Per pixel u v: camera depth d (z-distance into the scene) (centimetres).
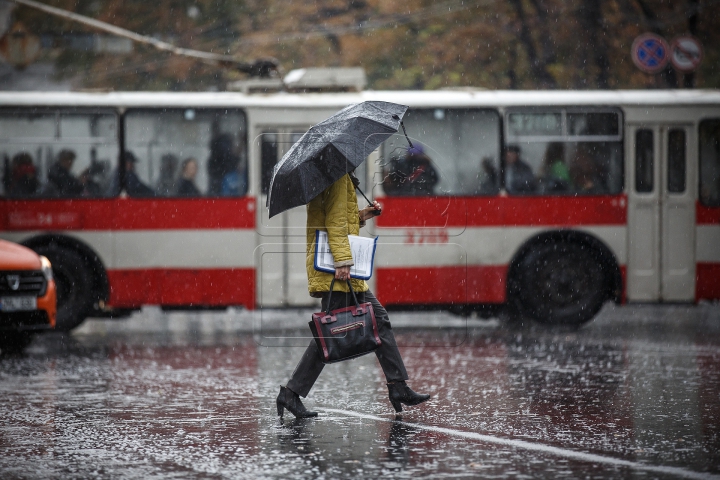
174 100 3061
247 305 3038
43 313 2420
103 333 3034
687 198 3150
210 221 3033
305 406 1664
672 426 1465
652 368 2112
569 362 2230
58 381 1980
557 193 3114
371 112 1490
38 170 3016
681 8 5284
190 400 1739
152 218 3019
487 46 5522
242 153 3062
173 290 3019
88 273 3003
